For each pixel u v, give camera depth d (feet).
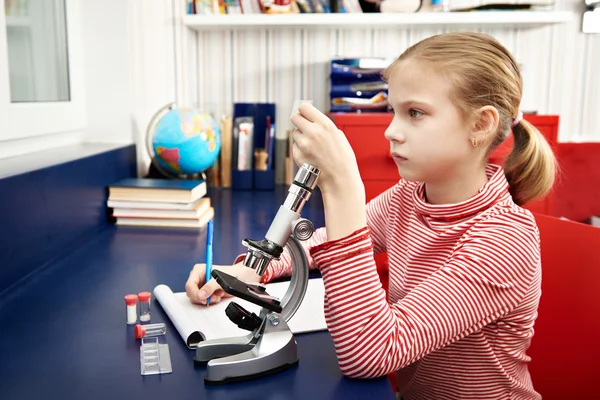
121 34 5.81
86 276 3.65
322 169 2.40
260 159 7.24
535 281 2.88
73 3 5.60
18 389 2.25
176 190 4.97
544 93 8.04
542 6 7.24
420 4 7.22
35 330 2.82
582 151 7.60
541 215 3.86
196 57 7.88
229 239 4.60
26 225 3.60
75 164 4.35
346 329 2.34
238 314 2.50
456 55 2.60
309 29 7.81
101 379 2.34
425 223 3.03
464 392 3.05
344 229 2.42
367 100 7.22
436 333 2.44
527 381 3.28
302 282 2.65
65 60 5.54
